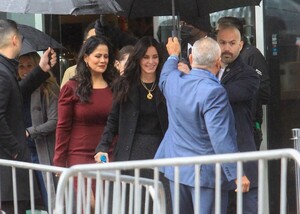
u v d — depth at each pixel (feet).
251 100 52.16
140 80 51.31
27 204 53.42
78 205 38.45
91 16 73.20
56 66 71.46
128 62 51.21
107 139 52.21
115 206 38.73
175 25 56.80
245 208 52.65
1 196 49.57
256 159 34.37
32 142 59.06
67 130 53.52
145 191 44.78
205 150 44.27
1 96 48.21
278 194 65.26
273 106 65.26
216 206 35.60
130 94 51.19
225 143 42.68
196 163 35.63
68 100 53.11
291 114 64.95
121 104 51.49
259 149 60.59
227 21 51.85
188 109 44.14
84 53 52.95
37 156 59.11
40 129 57.62
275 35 65.05
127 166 37.22
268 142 65.26
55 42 60.54
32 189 45.93
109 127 52.31
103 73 53.88
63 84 58.49
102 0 51.60
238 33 50.65
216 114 42.83
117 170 38.22
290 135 65.00
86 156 53.21
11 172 49.70
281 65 65.10
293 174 63.46
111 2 52.29
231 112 43.88
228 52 50.42
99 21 61.41
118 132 52.16
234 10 66.28
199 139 44.34
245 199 52.65
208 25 60.44
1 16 74.90
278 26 65.05
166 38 69.05
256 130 59.21
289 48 64.85
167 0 58.70
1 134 48.37
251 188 52.01
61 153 53.57
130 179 39.83
